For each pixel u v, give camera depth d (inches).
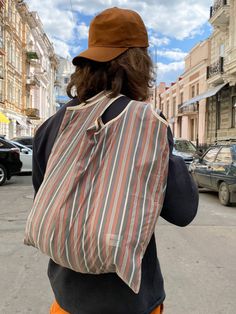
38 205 50.8
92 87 56.3
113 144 50.4
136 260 45.9
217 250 207.9
